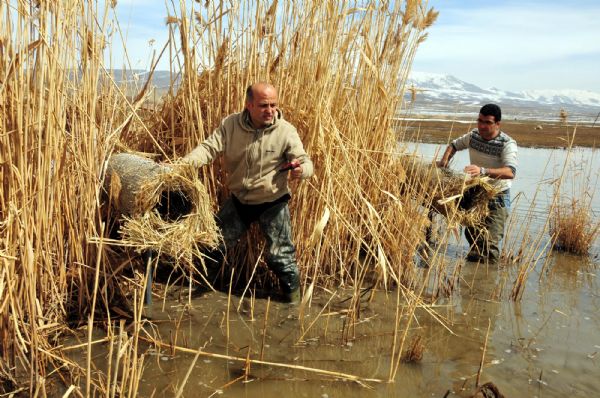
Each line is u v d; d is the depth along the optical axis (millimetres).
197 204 3697
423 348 3549
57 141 3338
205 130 4645
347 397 3043
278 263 4293
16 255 3129
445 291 4766
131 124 4637
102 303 3961
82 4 3398
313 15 4441
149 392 2975
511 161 5648
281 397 3014
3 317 3035
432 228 5703
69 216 3666
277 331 3869
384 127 5094
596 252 6402
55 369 3049
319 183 4656
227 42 4430
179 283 4688
